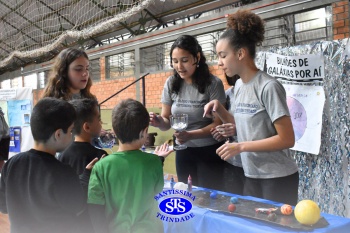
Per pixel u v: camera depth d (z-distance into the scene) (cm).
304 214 101
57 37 518
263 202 124
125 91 493
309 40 315
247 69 132
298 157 238
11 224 106
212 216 114
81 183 119
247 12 132
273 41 344
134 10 365
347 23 273
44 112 107
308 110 227
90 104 138
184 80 177
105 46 529
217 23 370
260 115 129
